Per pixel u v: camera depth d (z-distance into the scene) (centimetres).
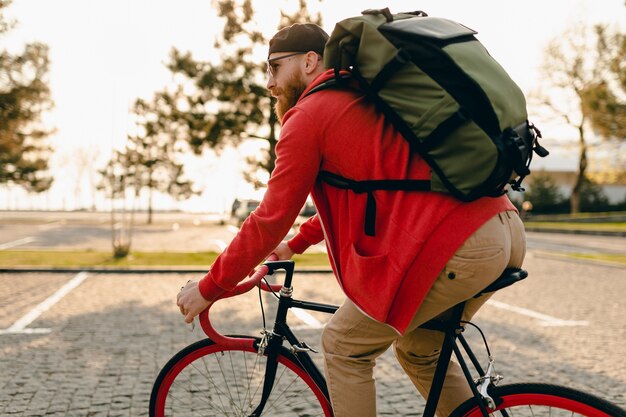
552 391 165
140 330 562
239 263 171
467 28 166
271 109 1372
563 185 5625
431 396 184
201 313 188
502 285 165
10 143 1858
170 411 221
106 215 5338
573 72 3456
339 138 160
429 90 148
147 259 1234
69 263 1121
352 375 179
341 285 170
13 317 624
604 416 158
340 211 167
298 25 188
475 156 145
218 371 222
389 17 162
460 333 182
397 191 158
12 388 376
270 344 207
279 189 166
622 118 2422
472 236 156
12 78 1734
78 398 358
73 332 551
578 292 872
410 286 158
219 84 1351
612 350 505
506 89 153
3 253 1301
